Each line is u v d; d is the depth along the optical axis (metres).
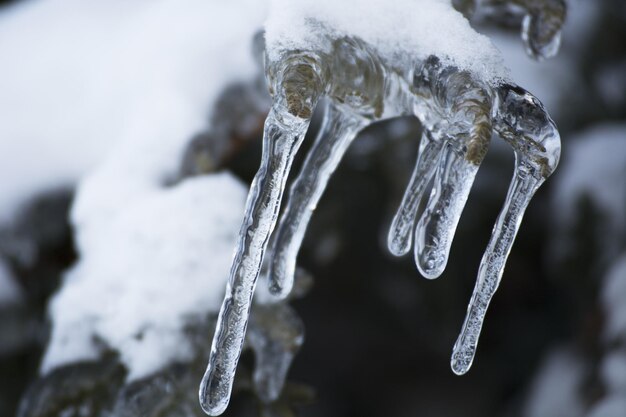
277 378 0.70
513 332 1.71
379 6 0.59
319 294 1.60
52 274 0.93
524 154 0.57
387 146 0.99
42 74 0.95
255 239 0.56
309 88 0.56
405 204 0.60
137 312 0.70
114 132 0.87
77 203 0.78
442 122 0.58
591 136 1.39
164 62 0.84
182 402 0.68
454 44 0.58
